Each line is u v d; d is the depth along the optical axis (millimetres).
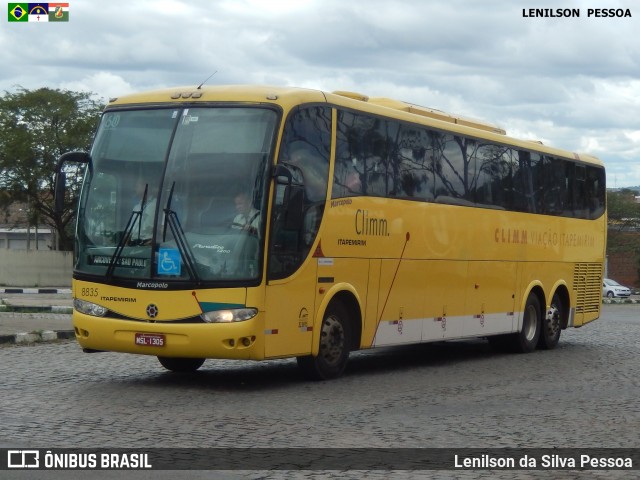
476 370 18234
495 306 20953
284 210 14258
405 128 17672
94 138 15039
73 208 61688
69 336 22031
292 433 10898
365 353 21750
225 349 13766
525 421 12133
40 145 61156
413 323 17938
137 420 11484
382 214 16859
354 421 11828
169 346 13914
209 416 11922
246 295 13789
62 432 10578
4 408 12109
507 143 21500
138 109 14781
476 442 10625
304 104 14844
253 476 8734
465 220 19672
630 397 14539
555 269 23625
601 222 26250
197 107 14469
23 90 62344
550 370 18391
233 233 13906
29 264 63312
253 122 14242
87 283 14477
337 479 8711
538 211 22859
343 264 15766
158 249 14055
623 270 96688
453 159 19297
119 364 17406
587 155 25703
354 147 16109
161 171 14312
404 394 14438
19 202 63906
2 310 30703
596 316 26094
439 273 18766
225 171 14109
